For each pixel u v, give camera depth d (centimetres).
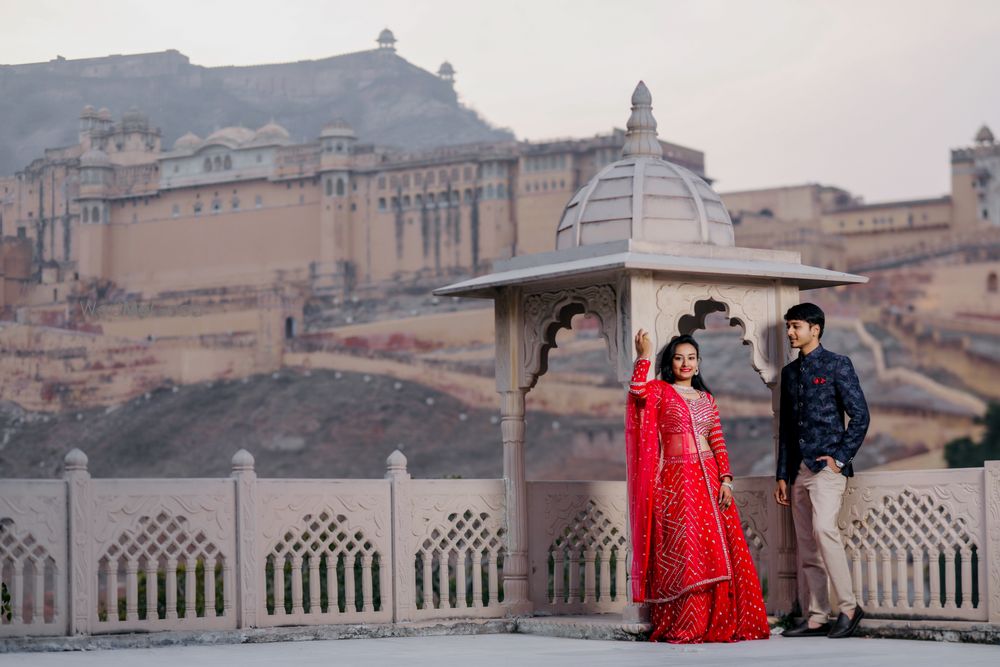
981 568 662
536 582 791
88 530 663
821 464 690
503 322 797
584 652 617
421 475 3478
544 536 796
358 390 3553
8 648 629
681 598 668
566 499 806
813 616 709
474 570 780
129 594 675
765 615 688
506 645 664
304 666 554
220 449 3444
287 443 3500
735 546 682
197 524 696
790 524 746
